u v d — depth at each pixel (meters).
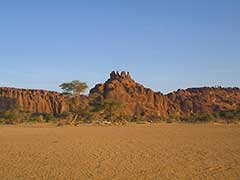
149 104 175.88
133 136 45.69
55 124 95.00
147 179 16.41
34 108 190.38
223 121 110.69
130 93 175.00
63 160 22.86
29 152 27.48
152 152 27.33
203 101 196.38
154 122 110.75
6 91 194.50
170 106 187.25
